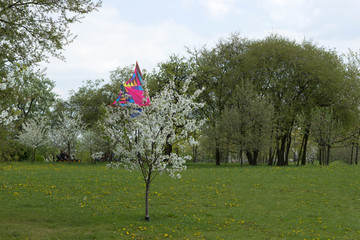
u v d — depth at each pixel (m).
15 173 31.80
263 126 40.47
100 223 14.95
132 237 12.73
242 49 49.91
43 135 56.16
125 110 15.99
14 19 14.82
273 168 36.12
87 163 54.66
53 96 69.94
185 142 16.09
